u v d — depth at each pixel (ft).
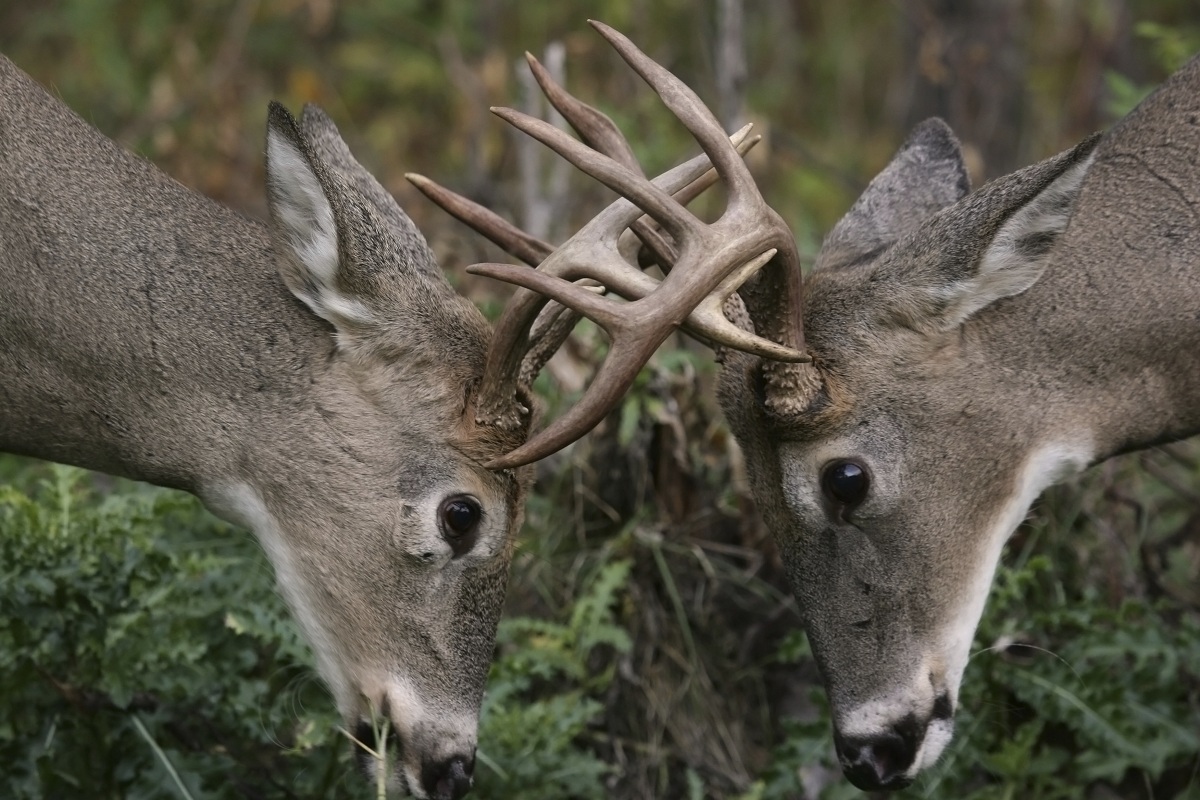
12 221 35.04
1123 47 65.72
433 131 63.36
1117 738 38.17
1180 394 37.22
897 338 35.65
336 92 64.75
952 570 36.35
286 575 35.45
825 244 38.45
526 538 43.55
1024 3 65.62
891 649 36.29
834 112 68.03
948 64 61.36
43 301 35.19
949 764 38.04
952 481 36.09
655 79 34.14
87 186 35.53
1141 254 36.76
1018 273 35.01
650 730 41.78
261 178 59.98
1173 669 38.99
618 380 32.94
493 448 34.78
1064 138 63.36
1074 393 36.60
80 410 35.65
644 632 42.55
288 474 35.04
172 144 58.65
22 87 35.70
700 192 36.86
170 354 35.14
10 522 36.76
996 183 34.76
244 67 64.49
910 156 38.93
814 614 36.58
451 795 35.32
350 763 36.73
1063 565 43.09
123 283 35.19
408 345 34.68
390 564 34.96
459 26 65.36
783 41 69.62
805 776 40.98
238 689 36.73
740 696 43.37
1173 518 44.70
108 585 35.96
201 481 35.63
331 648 35.47
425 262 35.70
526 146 53.83
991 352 36.04
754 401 35.94
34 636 35.58
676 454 43.47
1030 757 38.83
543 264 34.19
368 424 34.83
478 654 35.55
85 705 36.17
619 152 35.63
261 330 35.04
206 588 37.52
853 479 35.65
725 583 43.83
